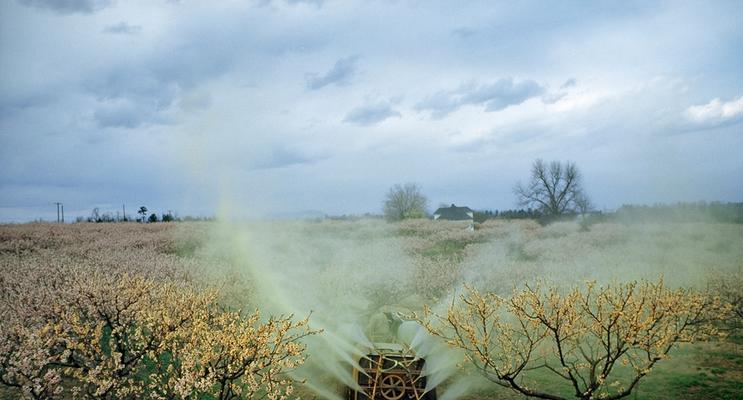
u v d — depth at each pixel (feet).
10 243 90.07
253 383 20.95
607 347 22.97
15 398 26.05
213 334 22.38
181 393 20.21
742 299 41.37
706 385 29.55
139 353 25.71
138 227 123.13
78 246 89.30
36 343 23.03
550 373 31.76
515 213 245.65
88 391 24.76
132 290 29.63
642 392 28.81
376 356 25.68
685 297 26.11
